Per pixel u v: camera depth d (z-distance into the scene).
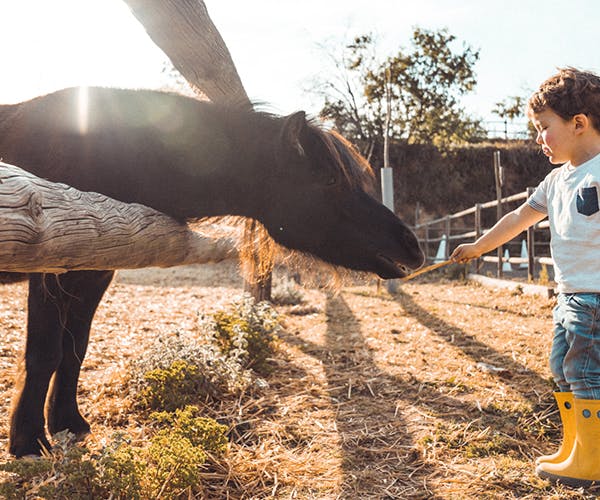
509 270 14.43
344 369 4.58
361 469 2.71
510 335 5.80
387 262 2.94
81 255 1.97
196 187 2.74
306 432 3.18
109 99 2.71
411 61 28.05
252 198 2.83
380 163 25.59
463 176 25.66
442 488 2.48
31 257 1.71
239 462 2.73
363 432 3.16
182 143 2.71
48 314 2.62
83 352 3.03
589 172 2.31
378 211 2.88
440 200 25.39
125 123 2.66
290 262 3.10
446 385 4.00
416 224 23.19
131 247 2.27
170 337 4.10
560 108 2.34
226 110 2.87
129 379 3.79
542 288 8.80
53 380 3.04
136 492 2.14
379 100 27.17
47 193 1.85
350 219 2.86
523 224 2.72
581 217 2.32
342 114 26.72
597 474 2.38
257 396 3.82
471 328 6.27
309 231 2.87
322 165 2.75
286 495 2.46
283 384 4.13
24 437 2.65
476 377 4.19
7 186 1.58
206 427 2.71
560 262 2.42
